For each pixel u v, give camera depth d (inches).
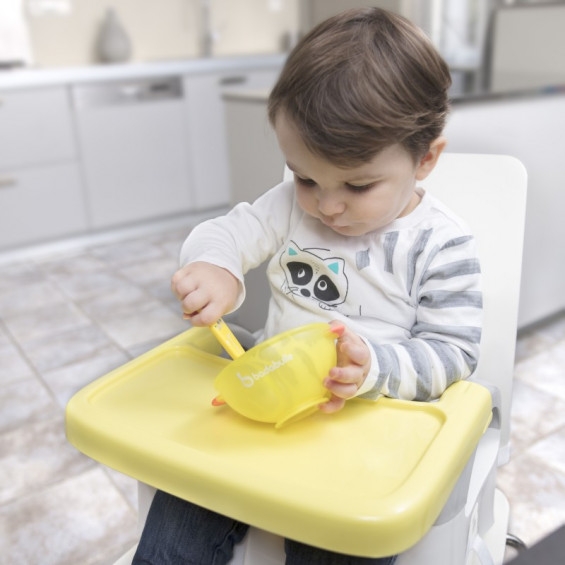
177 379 25.6
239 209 31.4
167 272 99.3
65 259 107.9
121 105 112.0
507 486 48.4
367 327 27.4
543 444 53.3
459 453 20.2
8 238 106.9
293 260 29.3
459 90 60.3
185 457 20.1
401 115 22.2
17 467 53.4
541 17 90.2
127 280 96.7
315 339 22.1
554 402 59.5
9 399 64.3
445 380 24.4
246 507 18.8
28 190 106.8
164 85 115.6
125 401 24.0
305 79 22.2
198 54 138.7
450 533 22.2
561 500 46.8
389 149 22.5
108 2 126.0
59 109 106.4
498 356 30.6
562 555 13.2
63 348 75.2
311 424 22.2
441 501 18.9
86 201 112.8
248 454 20.7
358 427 22.0
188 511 24.4
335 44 22.6
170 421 22.7
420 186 31.8
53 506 48.7
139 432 21.5
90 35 125.5
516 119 60.9
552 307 73.3
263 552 24.2
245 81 124.5
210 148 123.6
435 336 25.7
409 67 22.6
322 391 22.3
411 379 23.7
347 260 27.6
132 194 117.1
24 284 96.8
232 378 21.9
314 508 17.7
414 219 27.2
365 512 17.4
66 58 124.2
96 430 22.0
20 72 101.8
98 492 50.1
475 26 99.7
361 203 23.3
